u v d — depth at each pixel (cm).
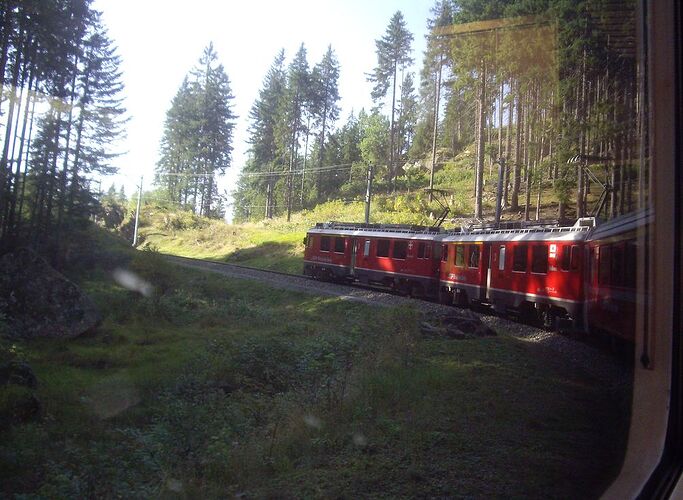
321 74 6172
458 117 3716
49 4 902
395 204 4272
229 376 1167
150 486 544
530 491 454
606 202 1780
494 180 3756
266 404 989
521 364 1059
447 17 2341
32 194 981
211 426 817
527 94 2591
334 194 6406
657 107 402
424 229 2606
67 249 1212
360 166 5725
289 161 6669
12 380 743
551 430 644
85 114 1107
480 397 810
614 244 1134
